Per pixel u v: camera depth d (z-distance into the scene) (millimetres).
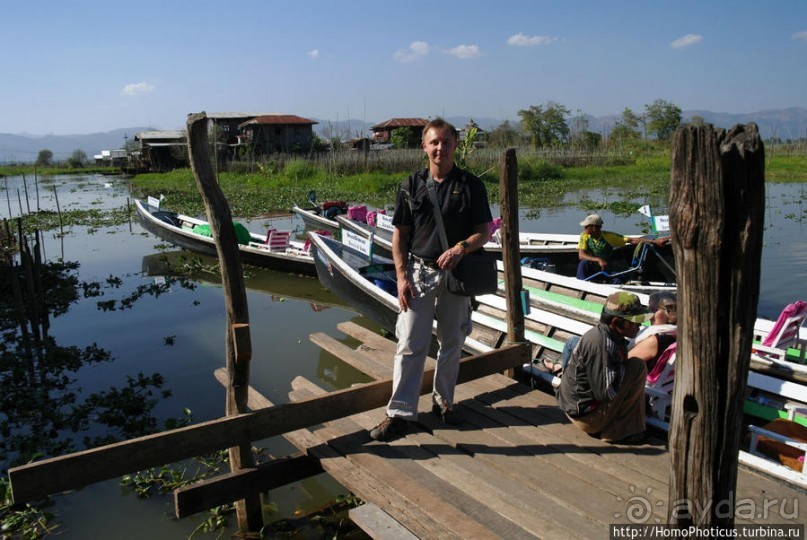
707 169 1947
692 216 1983
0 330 9008
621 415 3953
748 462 3730
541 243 11312
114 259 13914
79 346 8156
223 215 3506
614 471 3666
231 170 40375
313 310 9750
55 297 10344
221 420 3666
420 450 3984
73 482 3203
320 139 54875
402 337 4043
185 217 16078
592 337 3959
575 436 4105
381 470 3746
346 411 4148
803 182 28297
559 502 3369
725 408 2057
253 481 3988
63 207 26406
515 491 3490
